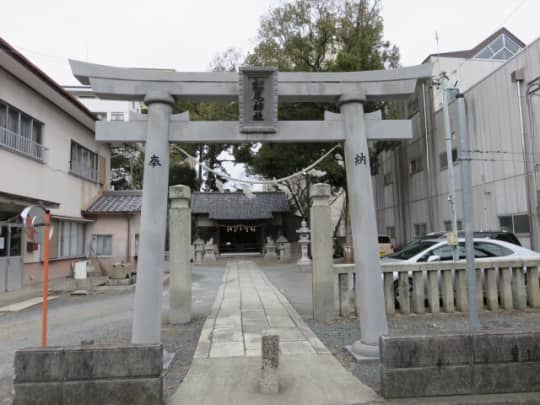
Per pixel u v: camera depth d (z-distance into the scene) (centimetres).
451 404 361
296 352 533
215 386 414
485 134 1420
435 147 1828
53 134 1418
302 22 1822
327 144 1850
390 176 2392
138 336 488
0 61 1087
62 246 1486
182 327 708
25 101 1242
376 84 560
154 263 503
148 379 354
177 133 537
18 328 726
